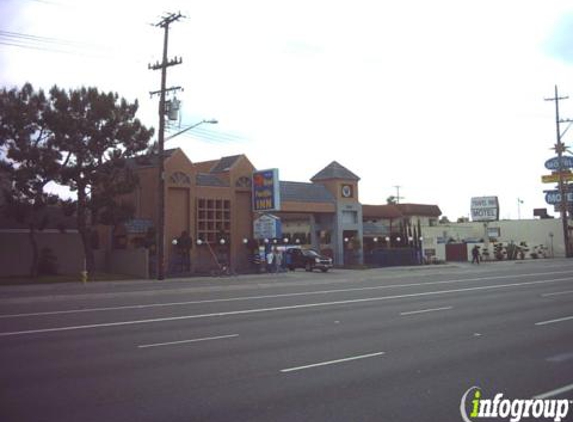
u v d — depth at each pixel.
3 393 7.43
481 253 58.44
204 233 41.28
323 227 52.56
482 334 11.98
